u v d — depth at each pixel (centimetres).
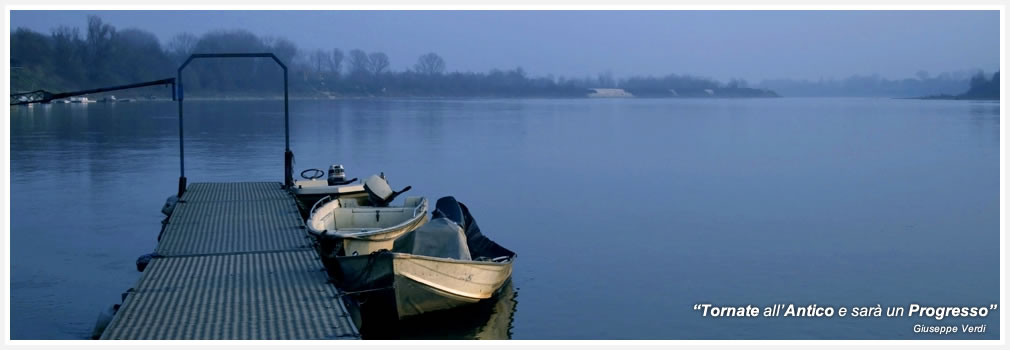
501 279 1588
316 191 2273
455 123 7138
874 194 2933
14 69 9156
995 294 1703
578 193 2955
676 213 2539
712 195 2898
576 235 2222
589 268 1881
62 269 1842
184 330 1148
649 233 2245
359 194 2311
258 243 1628
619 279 1795
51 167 3597
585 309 1606
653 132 6103
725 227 2327
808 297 1681
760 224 2370
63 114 7956
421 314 1459
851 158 4153
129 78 11638
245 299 1275
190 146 4650
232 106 10988
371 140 5188
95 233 2227
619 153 4394
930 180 3303
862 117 8812
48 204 2662
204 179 3316
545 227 2331
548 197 2867
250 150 4466
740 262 1939
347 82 18625
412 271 1402
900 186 3142
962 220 2439
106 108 9494
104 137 5184
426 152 4425
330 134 5672
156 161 3888
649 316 1571
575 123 7306
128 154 4175
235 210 1981
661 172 3547
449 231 1547
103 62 11238
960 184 3191
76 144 4684
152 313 1210
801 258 1975
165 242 1634
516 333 1488
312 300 1272
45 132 5569
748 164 3862
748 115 9400
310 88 16950
